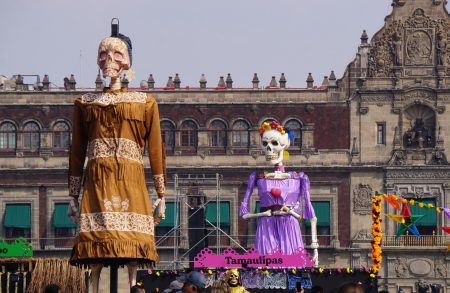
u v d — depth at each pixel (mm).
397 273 124188
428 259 123875
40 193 130500
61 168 130375
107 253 33250
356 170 128750
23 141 131375
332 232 127750
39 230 129875
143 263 34562
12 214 130125
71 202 34500
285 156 62156
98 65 34625
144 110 33875
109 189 33656
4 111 131375
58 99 131500
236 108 130750
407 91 128625
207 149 130375
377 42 129625
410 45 129125
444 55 128875
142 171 34188
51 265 54656
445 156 128250
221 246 128625
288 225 60156
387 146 128875
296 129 130000
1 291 55031
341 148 129375
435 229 127500
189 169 129875
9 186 130500
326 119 129750
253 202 129000
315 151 129125
